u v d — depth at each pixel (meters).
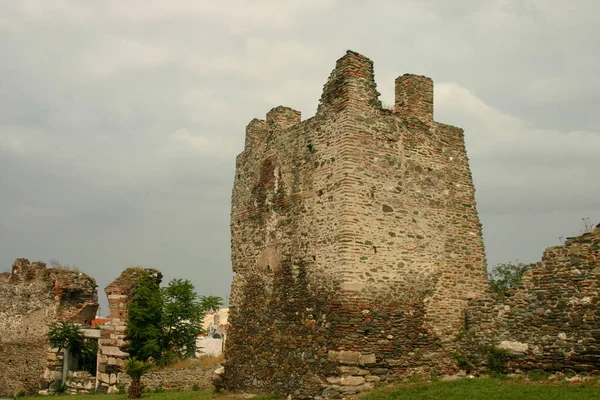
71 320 30.45
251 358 17.88
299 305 16.17
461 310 16.66
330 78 16.59
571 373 14.16
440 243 16.70
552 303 14.86
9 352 31.77
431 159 17.14
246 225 19.31
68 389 28.27
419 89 17.58
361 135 15.80
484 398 12.74
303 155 17.05
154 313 26.50
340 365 14.36
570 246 14.82
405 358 15.36
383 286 15.37
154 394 22.05
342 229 15.10
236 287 19.25
